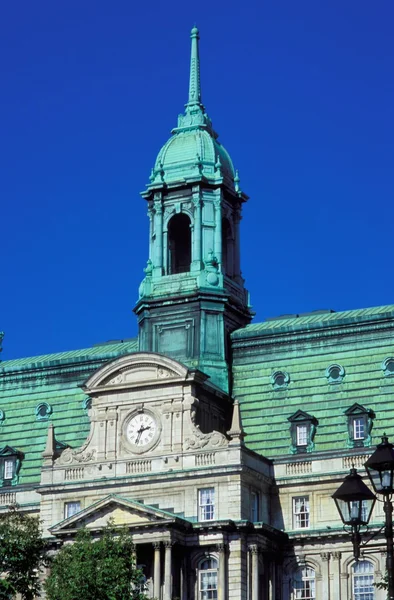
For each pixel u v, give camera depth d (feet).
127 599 315.78
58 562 321.32
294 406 388.98
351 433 376.27
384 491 169.27
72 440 410.72
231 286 414.82
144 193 422.41
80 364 424.05
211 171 419.95
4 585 313.32
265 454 384.88
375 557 364.79
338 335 393.50
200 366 396.37
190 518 367.66
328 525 371.76
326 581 368.27
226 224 424.87
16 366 433.07
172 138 430.20
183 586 361.92
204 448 372.38
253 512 372.17
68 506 384.68
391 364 383.04
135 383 384.27
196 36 444.55
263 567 369.09
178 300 404.98
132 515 363.56
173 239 423.64
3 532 322.75
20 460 414.21
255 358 401.49
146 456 378.73
